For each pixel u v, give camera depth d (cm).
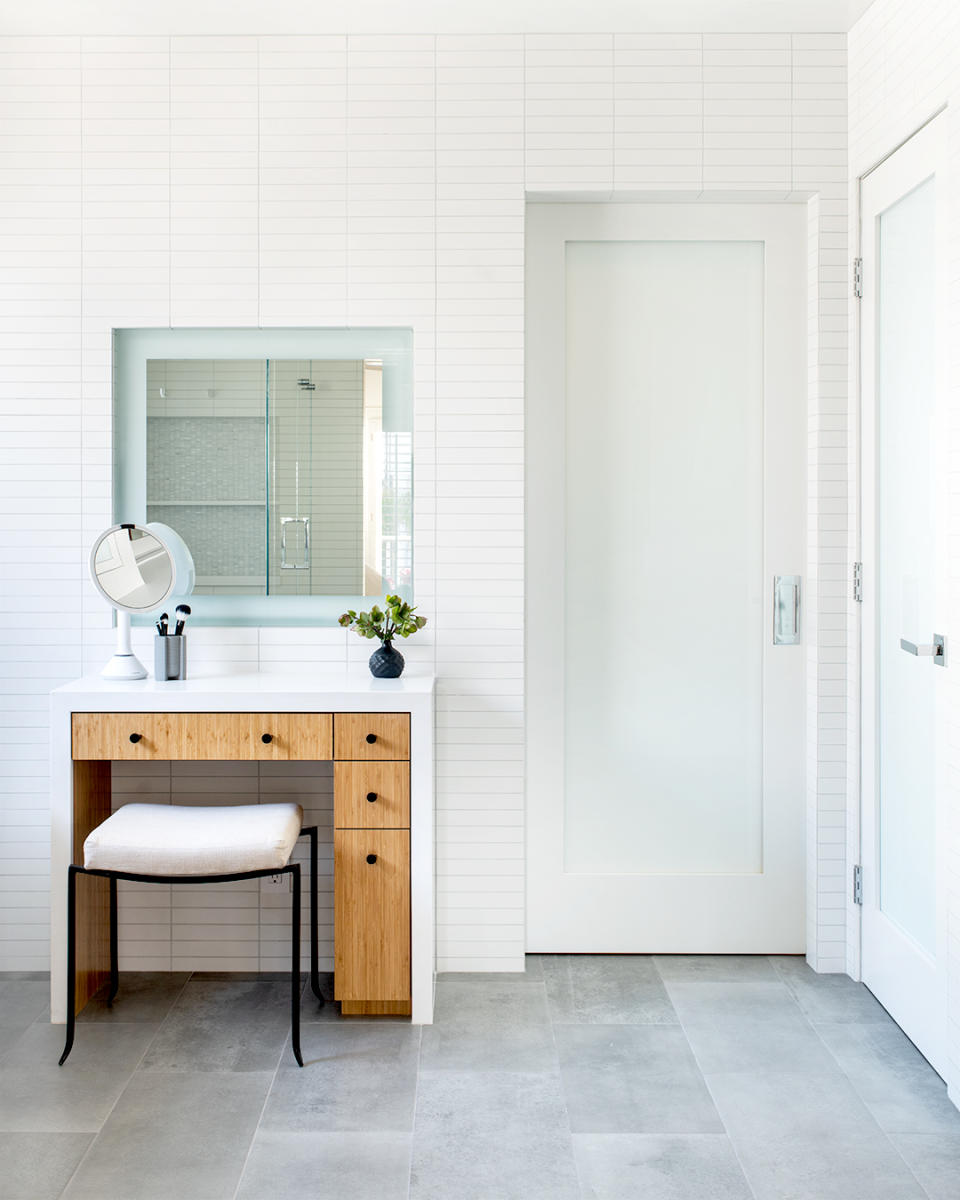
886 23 243
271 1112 207
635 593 282
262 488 275
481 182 267
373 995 244
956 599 210
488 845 274
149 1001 259
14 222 269
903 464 241
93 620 273
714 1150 195
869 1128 202
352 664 273
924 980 228
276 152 267
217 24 260
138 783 273
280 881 275
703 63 267
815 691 274
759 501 282
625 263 280
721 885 283
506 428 270
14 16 256
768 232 278
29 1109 208
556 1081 219
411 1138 198
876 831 258
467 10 254
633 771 284
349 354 274
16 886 275
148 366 274
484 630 272
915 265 234
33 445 271
